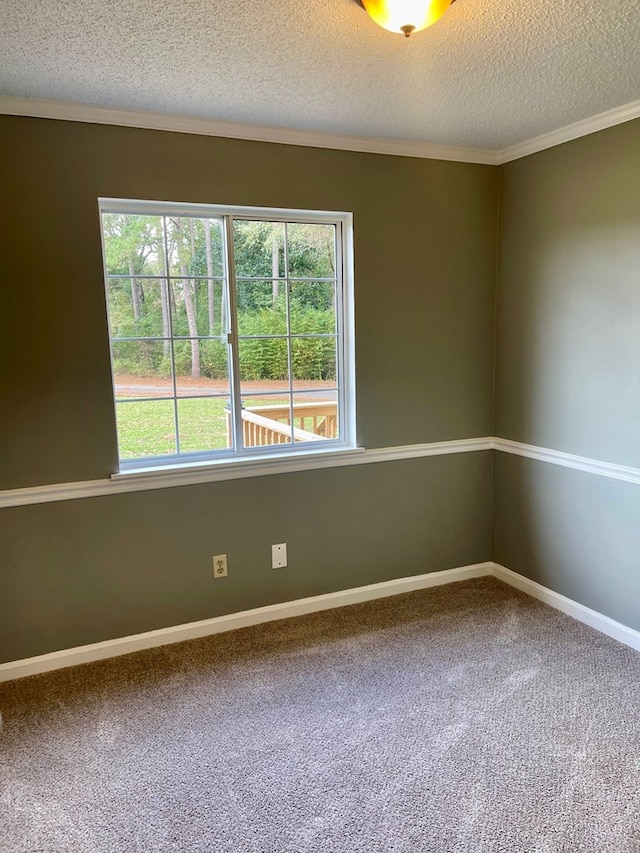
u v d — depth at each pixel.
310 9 1.55
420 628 2.76
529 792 1.76
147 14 1.56
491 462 3.31
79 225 2.32
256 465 2.73
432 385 3.10
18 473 2.34
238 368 2.75
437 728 2.05
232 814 1.70
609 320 2.53
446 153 2.92
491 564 3.38
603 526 2.65
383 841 1.60
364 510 3.02
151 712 2.17
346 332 2.94
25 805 1.75
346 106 2.29
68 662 2.50
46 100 2.17
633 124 2.34
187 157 2.45
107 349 2.43
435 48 1.79
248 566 2.80
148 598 2.62
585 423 2.69
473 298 3.13
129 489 2.52
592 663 2.44
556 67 1.94
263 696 2.25
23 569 2.40
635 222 2.38
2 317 2.25
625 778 1.80
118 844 1.61
